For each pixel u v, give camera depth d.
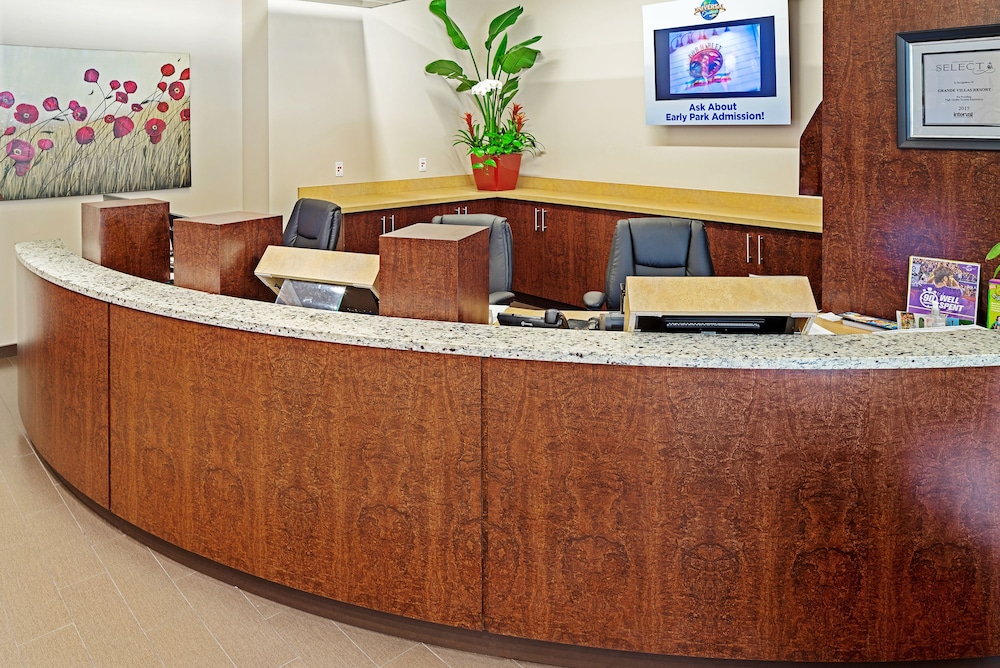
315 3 5.80
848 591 2.09
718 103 5.31
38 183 5.01
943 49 2.83
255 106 5.75
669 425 2.05
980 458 2.04
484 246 2.52
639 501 2.10
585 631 2.20
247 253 3.01
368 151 6.27
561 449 2.12
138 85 5.33
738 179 5.39
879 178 3.12
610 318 3.03
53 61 4.95
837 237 3.29
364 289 2.64
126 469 2.88
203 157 5.75
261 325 2.35
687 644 2.15
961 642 2.13
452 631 2.34
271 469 2.46
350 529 2.37
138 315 2.69
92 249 3.39
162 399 2.68
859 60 3.10
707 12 5.22
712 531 2.09
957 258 2.95
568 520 2.15
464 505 2.23
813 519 2.06
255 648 2.35
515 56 6.26
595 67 6.10
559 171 6.50
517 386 2.12
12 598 2.61
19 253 3.52
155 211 3.45
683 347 2.06
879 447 2.03
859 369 1.99
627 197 6.04
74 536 3.01
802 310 2.14
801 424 2.02
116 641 2.39
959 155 2.89
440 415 2.21
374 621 2.43
